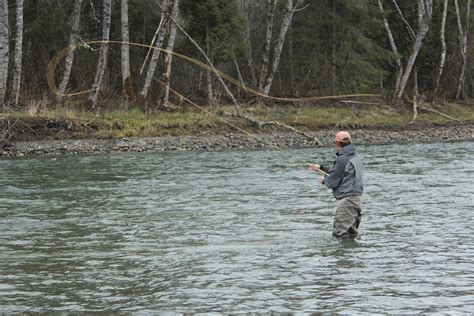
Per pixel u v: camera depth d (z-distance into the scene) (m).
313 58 52.22
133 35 49.31
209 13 44.50
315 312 9.20
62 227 15.12
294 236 13.95
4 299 9.89
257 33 55.69
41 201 18.70
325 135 41.16
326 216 16.17
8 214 16.75
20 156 32.09
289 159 30.16
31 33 45.56
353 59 50.78
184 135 38.56
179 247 13.04
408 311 9.19
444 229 14.42
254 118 42.19
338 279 10.71
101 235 14.26
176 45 48.97
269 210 17.08
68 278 10.98
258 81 51.38
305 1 52.75
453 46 59.34
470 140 41.31
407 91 59.56
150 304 9.62
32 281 10.80
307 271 11.20
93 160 29.89
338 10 51.75
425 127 46.56
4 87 36.78
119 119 38.22
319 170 14.10
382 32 57.03
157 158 30.80
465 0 58.91
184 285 10.50
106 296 10.00
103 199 19.05
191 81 49.44
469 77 59.78
